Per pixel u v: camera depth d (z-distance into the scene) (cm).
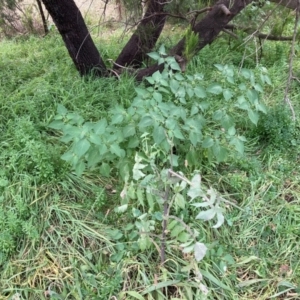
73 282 229
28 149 281
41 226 254
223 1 364
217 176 286
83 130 240
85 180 281
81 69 421
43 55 493
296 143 324
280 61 436
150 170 241
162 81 279
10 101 353
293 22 449
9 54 520
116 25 587
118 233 248
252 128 327
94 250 244
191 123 260
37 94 363
